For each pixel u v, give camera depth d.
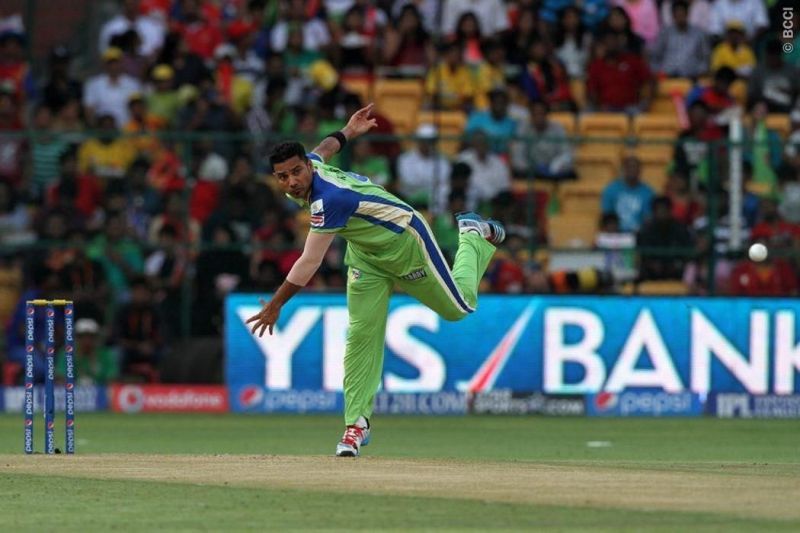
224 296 65.75
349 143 64.75
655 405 64.75
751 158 65.62
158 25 83.69
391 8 82.31
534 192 65.69
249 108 76.25
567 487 28.83
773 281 65.31
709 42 81.25
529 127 72.88
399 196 64.81
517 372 64.69
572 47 80.25
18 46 80.00
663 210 65.62
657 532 23.16
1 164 65.94
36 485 29.98
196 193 65.88
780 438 53.66
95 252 66.06
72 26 88.94
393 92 77.00
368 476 30.88
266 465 33.34
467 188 64.88
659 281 65.62
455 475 31.02
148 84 79.31
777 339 64.69
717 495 27.53
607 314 64.69
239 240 65.69
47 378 38.03
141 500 27.58
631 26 78.69
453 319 36.66
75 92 77.44
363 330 35.38
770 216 65.56
